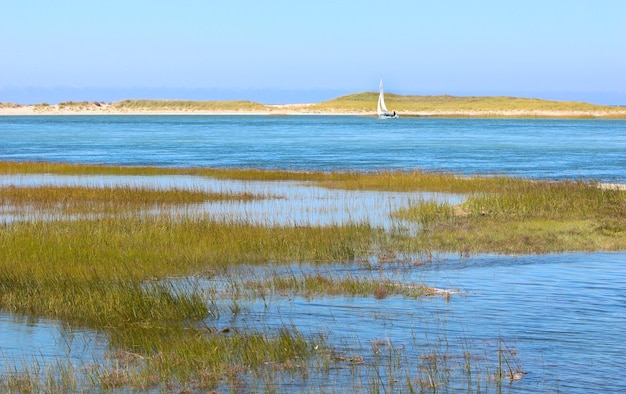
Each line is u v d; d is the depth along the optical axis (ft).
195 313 66.74
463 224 116.16
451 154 322.96
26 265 84.33
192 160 285.02
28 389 49.98
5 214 125.90
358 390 49.37
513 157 302.86
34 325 64.69
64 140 452.76
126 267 84.64
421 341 59.41
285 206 140.97
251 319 65.98
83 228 106.11
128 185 164.86
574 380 51.03
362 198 154.30
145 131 615.57
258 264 89.30
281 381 51.03
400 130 653.30
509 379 51.19
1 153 326.24
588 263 88.74
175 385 50.62
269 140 459.73
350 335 61.05
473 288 76.64
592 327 62.69
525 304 69.92
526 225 114.32
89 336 61.67
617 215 122.42
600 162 273.95
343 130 651.25
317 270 86.33
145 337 60.85
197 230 105.09
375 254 95.20
